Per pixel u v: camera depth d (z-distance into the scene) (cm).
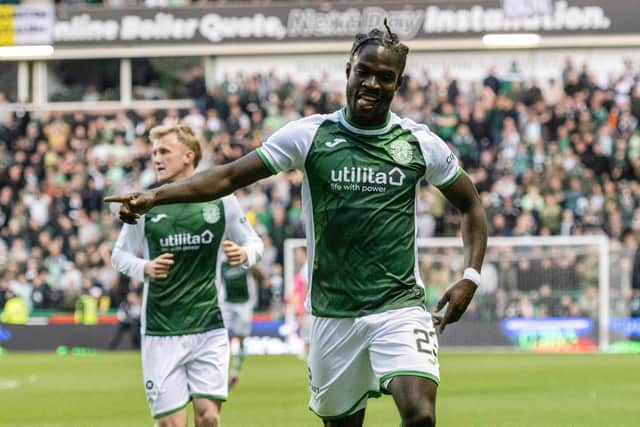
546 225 3494
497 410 1695
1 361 2917
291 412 1680
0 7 4084
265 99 3912
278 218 3472
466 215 869
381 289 831
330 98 3838
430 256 3222
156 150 1088
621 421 1562
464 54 3953
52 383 2283
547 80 3916
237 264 1067
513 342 3206
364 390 861
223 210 1081
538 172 3588
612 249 3216
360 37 833
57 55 4088
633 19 3862
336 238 836
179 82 4125
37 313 3456
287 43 3997
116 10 4069
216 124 3866
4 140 3934
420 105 3775
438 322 866
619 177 3625
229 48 4025
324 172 835
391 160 836
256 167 833
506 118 3712
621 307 3203
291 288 3225
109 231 3634
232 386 2083
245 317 2094
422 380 804
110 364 2769
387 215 834
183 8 4044
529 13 3884
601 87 3844
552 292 3206
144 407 1830
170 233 1063
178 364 1052
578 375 2283
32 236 3659
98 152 3881
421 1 3928
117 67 4147
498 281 3222
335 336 841
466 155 3669
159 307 1060
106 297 3428
